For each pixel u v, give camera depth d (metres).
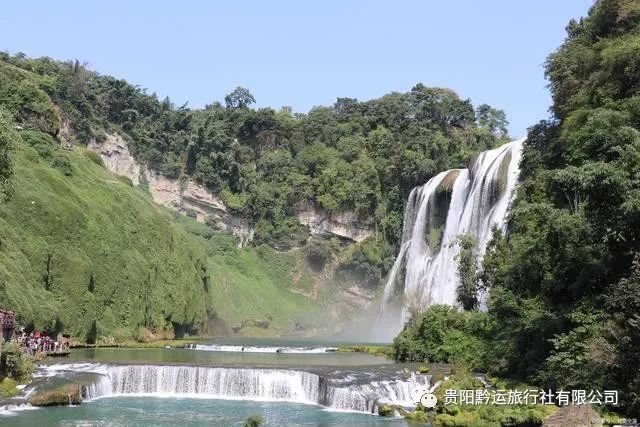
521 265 46.22
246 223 144.50
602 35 65.62
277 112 170.12
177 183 144.00
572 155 50.19
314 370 47.47
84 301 74.19
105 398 45.56
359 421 39.03
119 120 146.38
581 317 37.56
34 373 47.47
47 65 135.50
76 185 85.94
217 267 124.69
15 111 88.81
